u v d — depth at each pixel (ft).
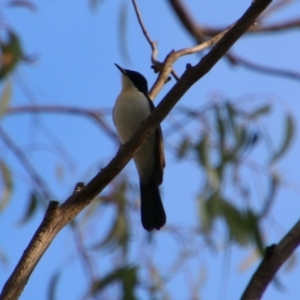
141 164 35.96
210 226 32.65
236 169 33.53
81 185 21.57
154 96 31.48
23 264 19.04
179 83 21.56
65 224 20.29
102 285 30.45
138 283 30.45
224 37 20.56
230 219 32.60
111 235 34.06
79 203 20.59
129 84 39.68
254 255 32.04
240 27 20.31
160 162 35.58
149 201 35.45
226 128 34.42
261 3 19.95
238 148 33.99
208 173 33.35
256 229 32.37
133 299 30.17
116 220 34.50
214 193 32.96
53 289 30.42
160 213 34.68
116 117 37.99
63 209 20.30
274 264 18.95
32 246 19.36
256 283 18.86
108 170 21.34
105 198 35.50
